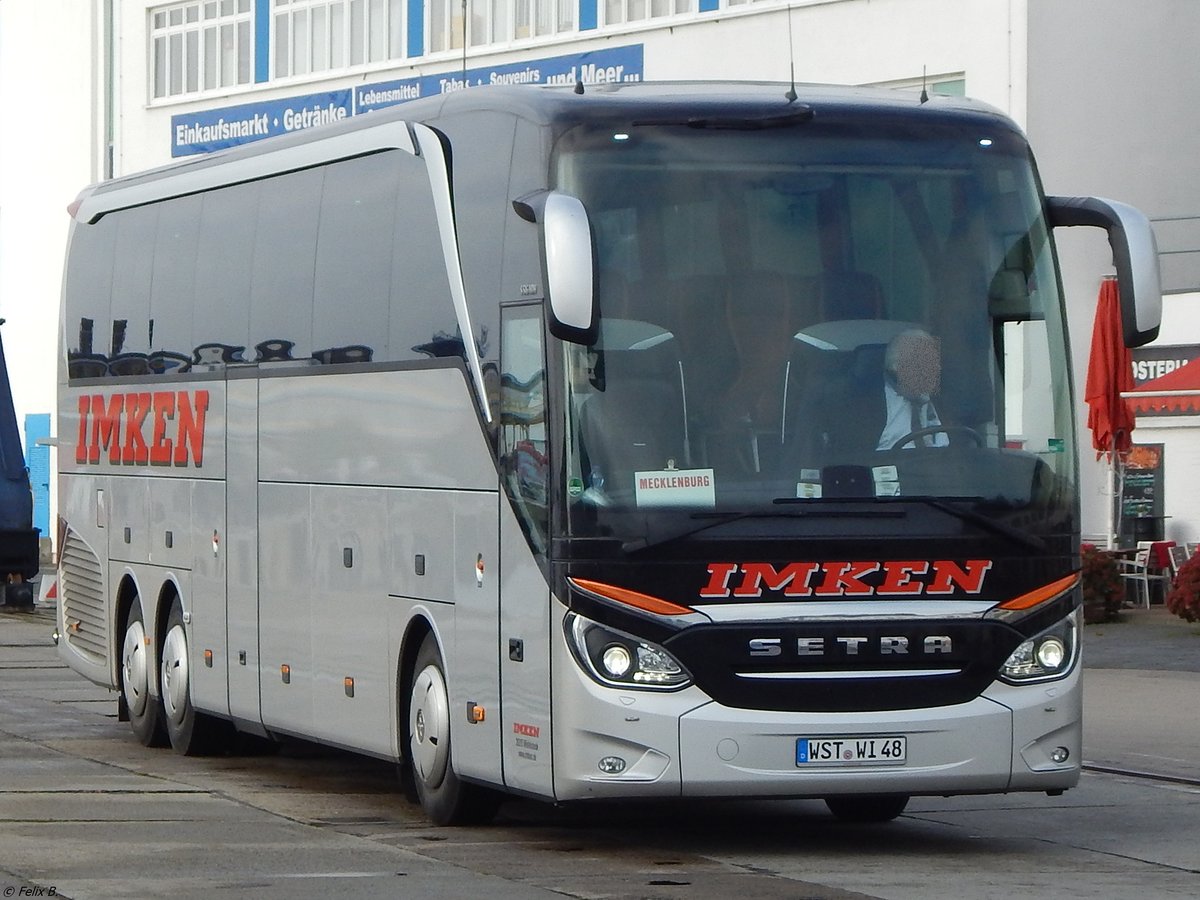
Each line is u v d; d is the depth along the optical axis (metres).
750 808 17.41
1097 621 35.34
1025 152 14.82
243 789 18.27
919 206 14.45
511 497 14.46
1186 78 40.50
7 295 68.69
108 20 65.12
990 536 14.11
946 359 14.25
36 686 27.64
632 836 15.55
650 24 43.47
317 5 52.44
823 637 13.77
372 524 16.77
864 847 15.10
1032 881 13.39
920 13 39.28
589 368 13.84
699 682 13.66
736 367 13.95
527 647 14.20
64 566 24.31
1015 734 14.05
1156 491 39.69
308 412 18.00
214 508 20.02
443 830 15.74
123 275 22.89
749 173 14.24
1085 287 39.72
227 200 20.25
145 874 13.36
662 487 13.76
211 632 20.08
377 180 17.06
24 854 14.17
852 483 13.92
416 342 16.09
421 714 15.94
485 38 47.44
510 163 14.72
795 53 40.88
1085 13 39.22
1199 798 18.16
